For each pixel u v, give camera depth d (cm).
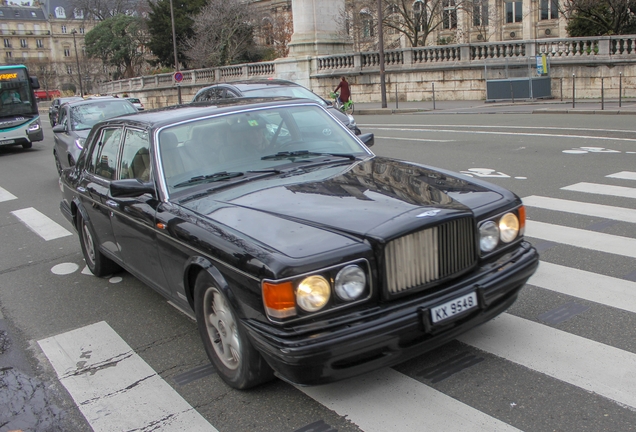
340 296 314
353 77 3369
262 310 318
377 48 4066
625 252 586
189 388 386
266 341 313
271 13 6612
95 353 457
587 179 923
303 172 439
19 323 534
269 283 308
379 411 337
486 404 337
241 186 422
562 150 1188
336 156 475
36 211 1052
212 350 389
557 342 404
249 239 337
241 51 5469
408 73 3130
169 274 427
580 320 438
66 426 357
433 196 375
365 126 2039
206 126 470
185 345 454
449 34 5019
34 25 13850
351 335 307
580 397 337
